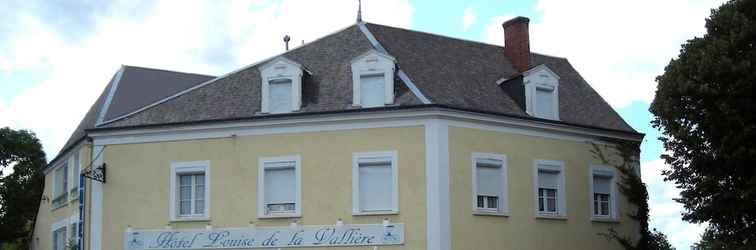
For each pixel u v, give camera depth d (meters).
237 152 25.95
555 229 26.69
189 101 27.38
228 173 25.92
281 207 25.50
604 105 30.86
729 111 22.03
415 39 29.08
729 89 22.30
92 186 27.23
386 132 24.88
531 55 31.84
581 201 27.58
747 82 22.03
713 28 23.77
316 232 24.94
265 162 25.62
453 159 24.73
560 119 27.94
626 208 28.92
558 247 26.64
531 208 26.22
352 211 24.75
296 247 25.08
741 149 21.89
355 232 24.64
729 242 23.50
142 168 26.73
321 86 26.42
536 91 27.45
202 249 25.78
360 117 24.97
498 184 25.78
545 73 27.67
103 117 31.42
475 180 25.09
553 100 27.78
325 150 25.25
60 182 34.25
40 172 43.62
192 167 26.27
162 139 26.73
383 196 24.78
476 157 25.22
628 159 29.11
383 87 25.38
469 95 26.80
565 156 27.44
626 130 29.42
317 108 25.61
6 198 43.41
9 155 44.12
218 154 26.11
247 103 26.67
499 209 25.61
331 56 27.64
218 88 27.67
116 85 33.16
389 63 25.31
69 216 30.89
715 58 22.53
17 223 43.62
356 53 27.42
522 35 30.20
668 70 23.59
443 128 24.66
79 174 29.44
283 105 26.02
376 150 24.84
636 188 28.91
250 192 25.66
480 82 28.06
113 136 27.11
